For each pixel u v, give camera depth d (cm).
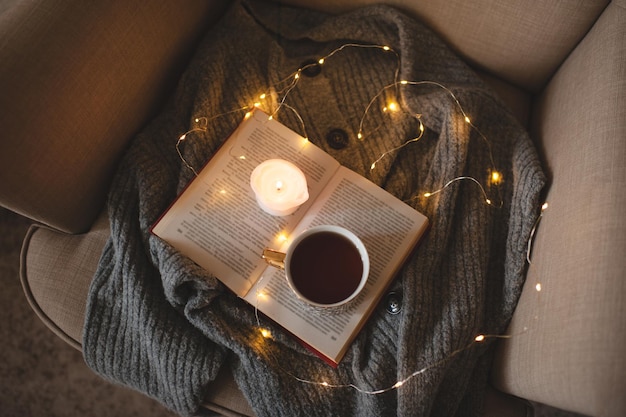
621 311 63
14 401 109
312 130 85
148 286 77
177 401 77
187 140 81
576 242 69
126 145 83
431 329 75
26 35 70
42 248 84
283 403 75
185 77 85
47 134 71
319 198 80
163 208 80
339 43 91
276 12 94
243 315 77
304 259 74
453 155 80
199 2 85
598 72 76
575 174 74
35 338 111
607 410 62
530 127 90
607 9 78
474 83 86
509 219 81
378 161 83
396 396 75
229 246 77
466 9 84
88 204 81
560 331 67
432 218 80
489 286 79
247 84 86
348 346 75
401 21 86
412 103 84
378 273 76
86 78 73
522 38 84
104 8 74
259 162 81
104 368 79
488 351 79
